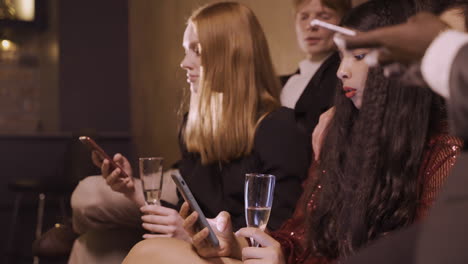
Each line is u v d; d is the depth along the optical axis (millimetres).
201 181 2143
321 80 2496
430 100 1342
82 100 6152
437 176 1321
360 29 1433
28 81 6820
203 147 2105
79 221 2391
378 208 1375
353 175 1432
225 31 2100
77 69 6148
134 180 2182
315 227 1556
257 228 1485
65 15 6129
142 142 5602
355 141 1420
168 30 5020
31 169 5145
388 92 1349
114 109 6172
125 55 6184
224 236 1578
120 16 6164
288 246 1657
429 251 636
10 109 6781
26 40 6762
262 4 3598
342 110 1553
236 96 2080
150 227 1867
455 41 725
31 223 5043
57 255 2727
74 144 4742
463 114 684
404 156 1355
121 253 2381
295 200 1965
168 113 5043
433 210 676
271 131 2035
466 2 1324
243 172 2053
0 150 5102
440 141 1346
